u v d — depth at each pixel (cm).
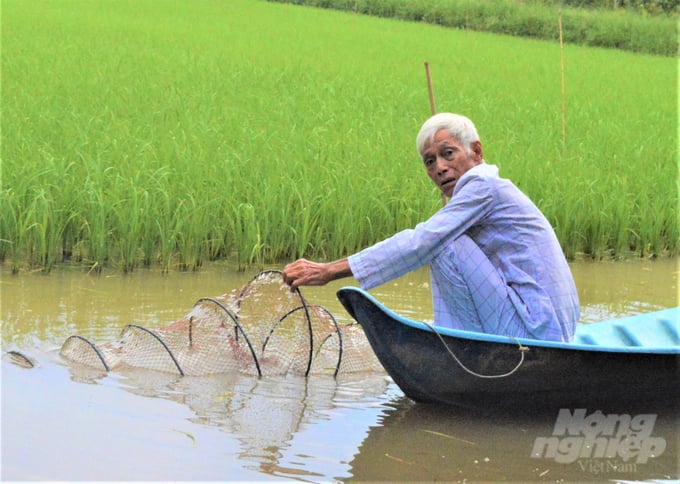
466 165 501
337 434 460
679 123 1460
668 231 940
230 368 555
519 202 494
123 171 877
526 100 1630
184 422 464
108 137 1000
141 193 808
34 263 770
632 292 777
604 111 1570
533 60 2469
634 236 952
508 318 488
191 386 520
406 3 3859
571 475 423
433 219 486
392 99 1499
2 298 671
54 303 665
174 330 571
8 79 1408
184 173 870
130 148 970
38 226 762
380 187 918
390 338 473
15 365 532
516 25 3525
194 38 2383
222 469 410
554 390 485
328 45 2462
